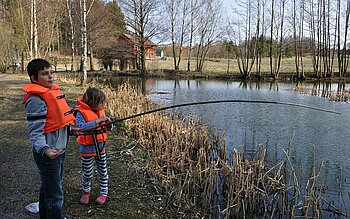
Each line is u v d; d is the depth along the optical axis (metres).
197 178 5.19
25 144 6.32
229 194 4.64
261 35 32.94
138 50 34.97
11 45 27.83
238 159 5.81
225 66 41.09
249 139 9.09
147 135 7.82
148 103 12.05
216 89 22.39
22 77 22.02
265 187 5.21
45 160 2.92
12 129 7.46
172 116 10.11
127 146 6.52
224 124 10.97
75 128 3.48
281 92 20.70
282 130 10.27
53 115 2.90
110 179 4.81
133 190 4.52
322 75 30.56
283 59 48.91
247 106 14.59
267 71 34.56
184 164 5.81
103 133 3.87
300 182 5.93
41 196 3.26
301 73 30.56
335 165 7.05
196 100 16.92
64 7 31.00
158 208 4.11
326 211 4.93
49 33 31.50
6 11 34.00
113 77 30.58
